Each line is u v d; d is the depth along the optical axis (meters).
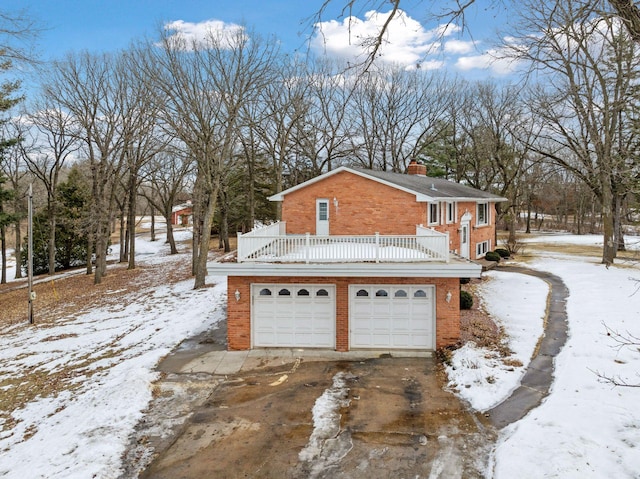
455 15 5.99
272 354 14.96
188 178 47.50
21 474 8.65
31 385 13.63
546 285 22.94
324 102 40.72
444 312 14.76
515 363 13.04
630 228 43.66
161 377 13.31
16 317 24.00
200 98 25.44
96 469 8.68
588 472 7.63
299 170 44.88
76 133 33.88
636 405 9.93
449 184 32.56
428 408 10.86
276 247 15.95
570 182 65.50
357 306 15.16
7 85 23.27
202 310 20.91
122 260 45.44
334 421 10.37
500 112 46.47
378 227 21.38
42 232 42.22
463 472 8.28
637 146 15.85
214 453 9.25
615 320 16.23
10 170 36.41
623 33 9.62
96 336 18.44
